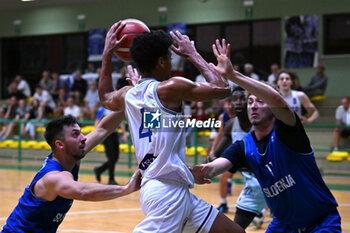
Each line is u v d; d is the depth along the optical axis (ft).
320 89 64.85
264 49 76.95
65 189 14.51
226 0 78.54
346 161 47.44
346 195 40.50
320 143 48.16
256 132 16.51
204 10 79.87
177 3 81.51
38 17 94.02
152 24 83.20
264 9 76.18
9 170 59.11
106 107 15.87
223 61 14.17
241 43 78.38
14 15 96.32
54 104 76.59
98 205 37.27
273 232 16.87
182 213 14.08
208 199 38.40
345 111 49.42
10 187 45.50
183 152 14.40
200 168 16.56
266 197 16.51
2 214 32.63
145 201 14.02
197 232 14.82
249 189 22.34
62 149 15.72
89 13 88.58
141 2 83.92
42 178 15.26
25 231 15.56
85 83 73.82
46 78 80.33
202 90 13.89
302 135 15.44
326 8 72.23
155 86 14.17
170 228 13.76
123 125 53.72
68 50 92.38
